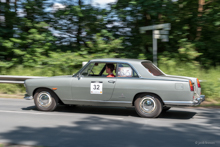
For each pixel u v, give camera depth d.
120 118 6.75
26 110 7.76
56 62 12.36
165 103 6.59
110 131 5.43
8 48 13.26
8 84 11.17
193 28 13.38
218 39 13.19
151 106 6.75
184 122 6.35
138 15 13.14
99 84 7.01
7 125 5.88
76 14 13.27
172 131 5.47
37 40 13.45
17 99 10.02
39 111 7.60
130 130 5.52
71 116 6.94
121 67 7.02
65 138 4.88
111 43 13.04
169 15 12.39
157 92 6.61
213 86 9.85
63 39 14.78
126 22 14.02
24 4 13.70
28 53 13.18
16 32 13.45
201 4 12.61
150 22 13.62
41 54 13.48
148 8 12.27
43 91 7.55
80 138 4.89
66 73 12.42
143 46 13.88
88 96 7.12
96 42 13.01
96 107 8.45
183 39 12.55
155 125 6.00
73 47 14.43
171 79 6.61
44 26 13.60
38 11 13.96
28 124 5.98
